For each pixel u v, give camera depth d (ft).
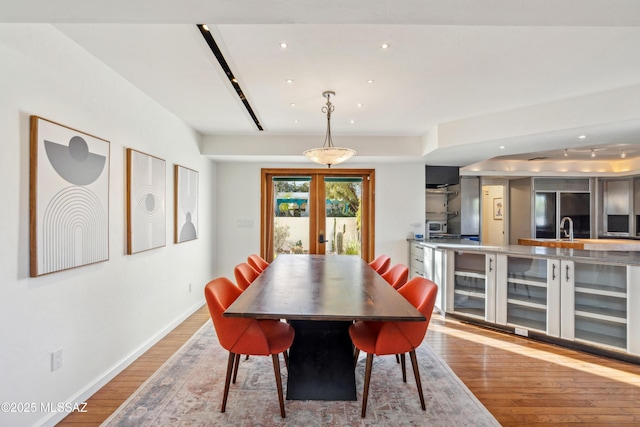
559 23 4.83
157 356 9.32
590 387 7.68
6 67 5.29
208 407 6.75
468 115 11.66
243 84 8.97
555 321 10.09
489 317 11.59
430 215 20.10
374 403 6.93
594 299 9.87
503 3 4.31
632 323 8.75
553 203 20.20
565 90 9.25
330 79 8.66
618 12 4.48
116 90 8.27
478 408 6.76
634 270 8.68
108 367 7.92
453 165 17.17
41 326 5.94
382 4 4.36
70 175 6.56
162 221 10.68
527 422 6.38
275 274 9.27
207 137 14.69
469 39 6.66
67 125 6.57
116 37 6.54
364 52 7.21
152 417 6.40
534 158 18.84
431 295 6.43
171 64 7.77
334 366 7.22
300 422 6.29
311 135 14.82
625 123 9.28
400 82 8.79
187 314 12.92
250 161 16.46
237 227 16.76
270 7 4.44
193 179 13.46
